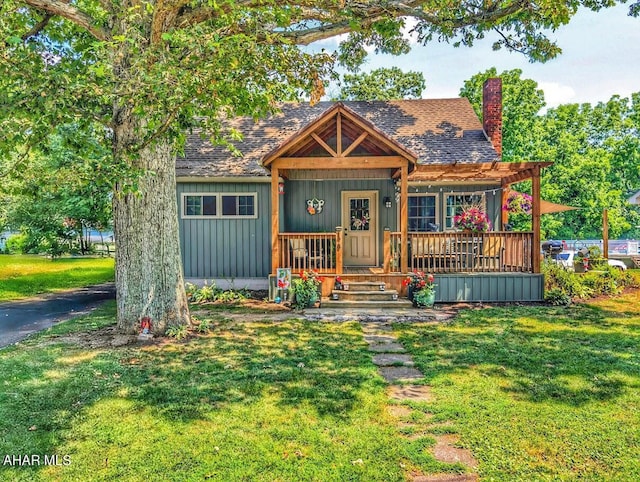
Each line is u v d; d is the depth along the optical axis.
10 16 6.23
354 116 9.95
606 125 38.62
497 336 7.22
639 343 6.69
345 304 10.00
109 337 7.07
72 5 7.02
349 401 4.50
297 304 10.10
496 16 8.37
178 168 12.64
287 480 3.11
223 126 14.70
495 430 3.84
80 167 5.49
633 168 36.00
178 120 5.46
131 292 7.21
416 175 12.10
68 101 4.96
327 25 8.10
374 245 13.54
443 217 13.55
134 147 5.79
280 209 12.62
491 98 14.54
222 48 5.06
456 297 10.53
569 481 3.09
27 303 10.84
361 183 13.54
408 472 3.21
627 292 11.95
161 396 4.63
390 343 6.87
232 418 4.10
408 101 16.58
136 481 3.10
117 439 3.70
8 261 21.77
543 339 6.98
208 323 7.78
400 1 8.46
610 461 3.35
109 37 6.42
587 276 12.05
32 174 5.71
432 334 7.43
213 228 12.81
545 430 3.84
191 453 3.47
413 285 10.26
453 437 3.73
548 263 12.84
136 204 7.13
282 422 4.02
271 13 5.94
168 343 6.78
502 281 10.52
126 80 5.07
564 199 30.81
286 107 15.98
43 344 6.70
